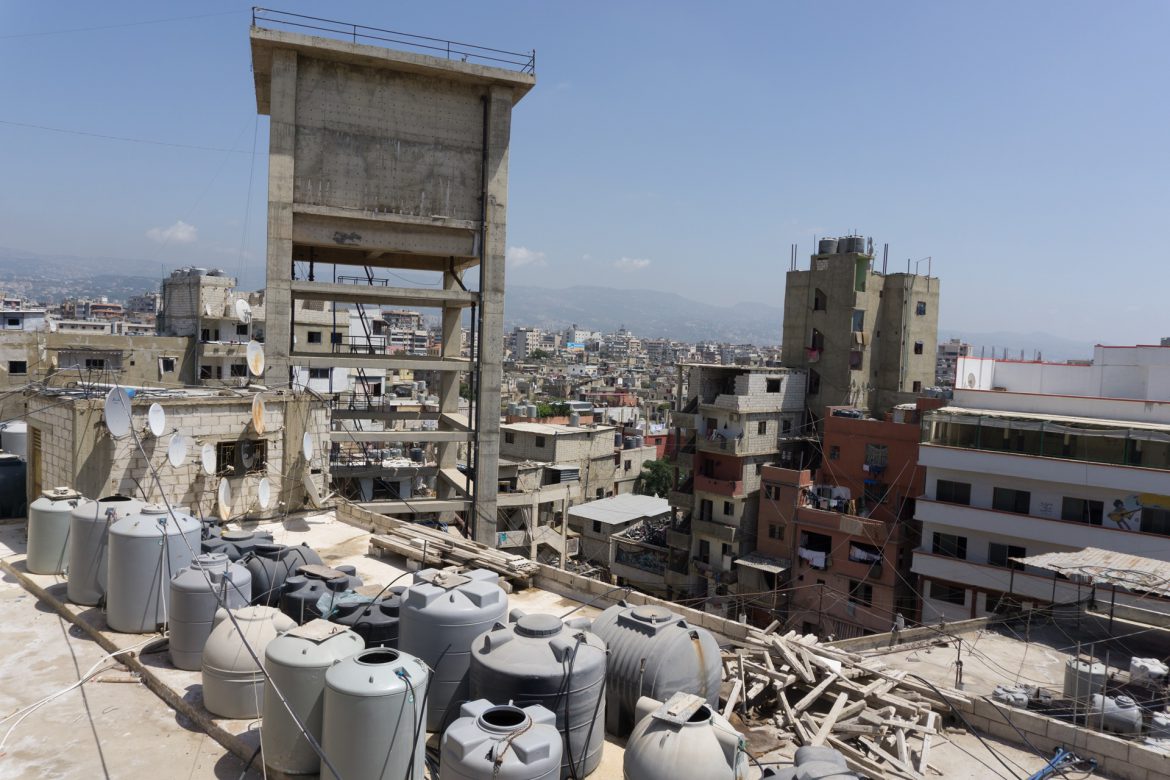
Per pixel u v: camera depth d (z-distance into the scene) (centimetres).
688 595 4850
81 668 1130
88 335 5784
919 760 1171
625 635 1002
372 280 3228
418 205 2939
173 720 998
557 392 13688
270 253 2741
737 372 5062
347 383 6706
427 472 4494
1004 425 3625
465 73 2898
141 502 1398
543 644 871
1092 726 1633
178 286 6712
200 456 1955
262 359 2278
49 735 956
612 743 959
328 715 763
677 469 5072
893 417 4441
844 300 5119
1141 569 2262
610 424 7550
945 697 1430
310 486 2220
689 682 979
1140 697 1780
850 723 1217
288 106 2741
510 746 693
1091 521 3406
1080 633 2625
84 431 1733
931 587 3791
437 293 3028
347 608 1104
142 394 1994
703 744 730
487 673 839
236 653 962
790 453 4969
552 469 5844
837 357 5144
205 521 1530
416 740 779
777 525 4528
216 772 886
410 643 959
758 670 1291
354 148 2855
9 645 1198
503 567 1639
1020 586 3481
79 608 1309
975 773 1269
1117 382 4150
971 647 2547
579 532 6144
